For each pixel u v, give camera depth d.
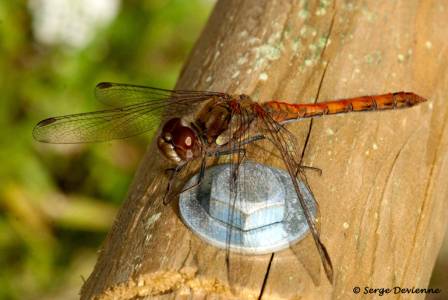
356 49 0.39
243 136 0.38
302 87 0.39
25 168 0.49
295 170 0.37
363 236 0.37
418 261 0.37
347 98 0.39
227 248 0.36
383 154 0.38
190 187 0.37
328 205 0.37
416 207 0.38
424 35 0.40
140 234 0.37
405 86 0.39
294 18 0.39
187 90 0.39
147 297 0.36
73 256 0.48
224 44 0.39
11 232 0.48
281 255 0.36
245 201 0.36
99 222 0.49
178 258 0.36
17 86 0.49
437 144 0.39
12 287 0.47
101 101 0.41
